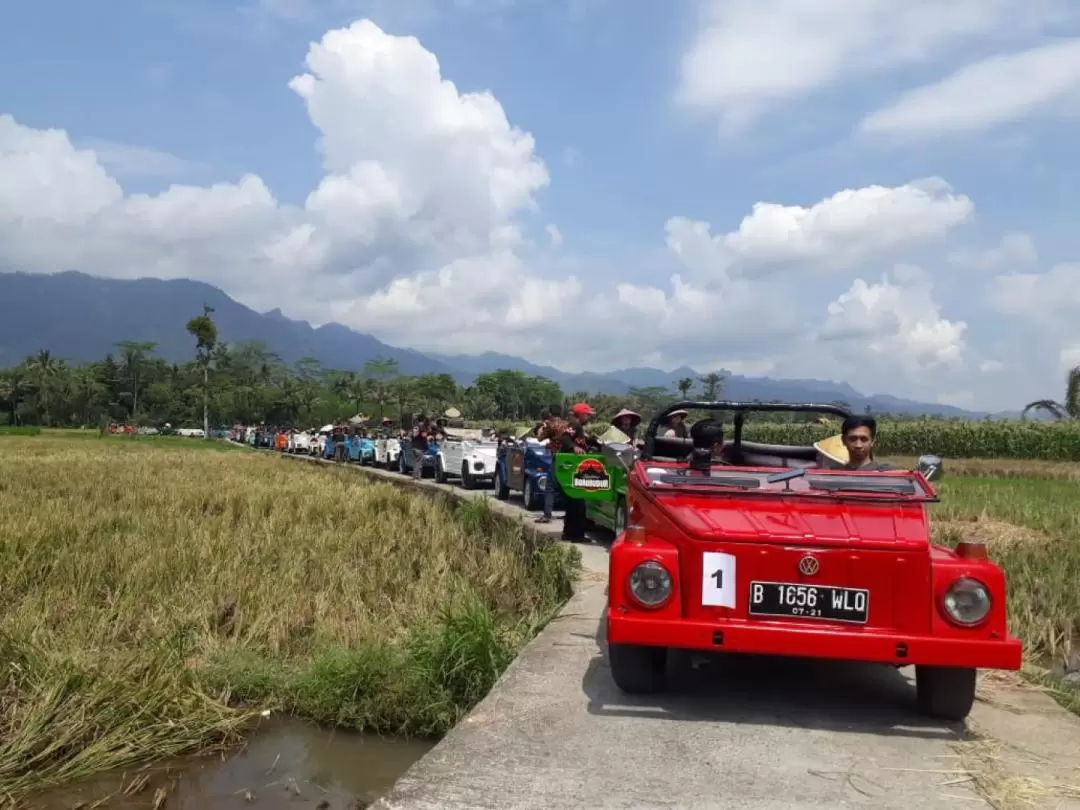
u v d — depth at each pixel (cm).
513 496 1875
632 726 475
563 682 550
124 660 570
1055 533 1343
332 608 768
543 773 409
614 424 1109
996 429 4550
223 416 10756
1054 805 387
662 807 376
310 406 10581
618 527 1078
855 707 520
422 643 614
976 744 459
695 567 479
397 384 10688
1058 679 647
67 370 11325
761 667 610
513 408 11819
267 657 651
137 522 1151
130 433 8319
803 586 470
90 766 475
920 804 385
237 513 1398
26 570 844
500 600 893
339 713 564
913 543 466
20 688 537
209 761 508
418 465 2323
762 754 439
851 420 652
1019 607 825
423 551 1072
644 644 477
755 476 586
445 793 386
